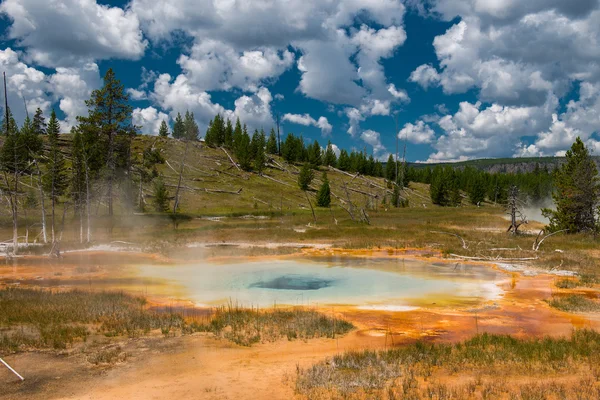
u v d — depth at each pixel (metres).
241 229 37.16
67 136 70.56
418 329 10.79
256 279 17.98
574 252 23.64
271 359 8.49
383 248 27.05
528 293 15.15
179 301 13.99
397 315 12.23
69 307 12.00
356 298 14.56
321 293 15.34
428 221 42.72
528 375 7.55
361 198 78.62
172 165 75.00
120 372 7.74
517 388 6.84
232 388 7.02
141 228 38.69
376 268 20.59
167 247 27.25
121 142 46.47
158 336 9.99
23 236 33.16
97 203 48.25
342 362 8.11
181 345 9.30
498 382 7.14
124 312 11.70
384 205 70.56
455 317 12.00
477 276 18.52
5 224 38.09
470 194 92.00
